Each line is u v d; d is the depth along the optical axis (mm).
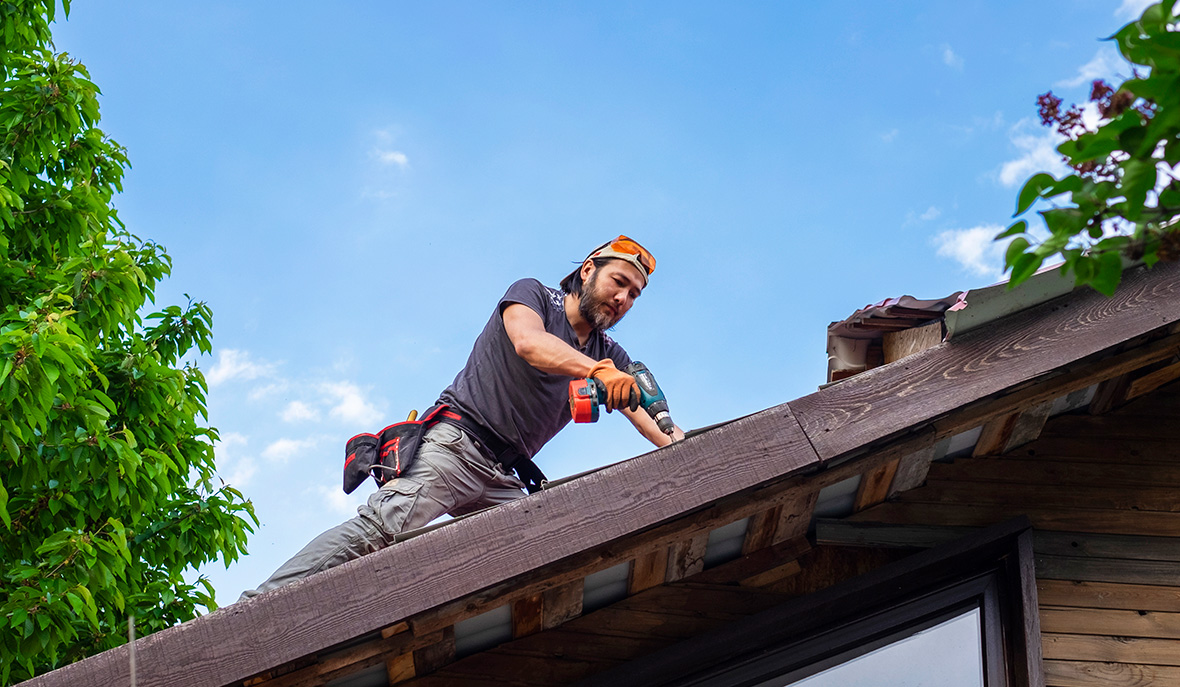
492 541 2836
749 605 3562
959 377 3172
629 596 3602
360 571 2771
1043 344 3230
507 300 3668
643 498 2920
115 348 6789
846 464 3289
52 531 5480
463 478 3572
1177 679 3416
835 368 4438
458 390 3705
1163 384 4020
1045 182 1555
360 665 3045
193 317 7094
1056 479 3818
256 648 2662
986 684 3490
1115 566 3635
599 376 3291
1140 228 1577
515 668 3443
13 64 6641
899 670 3539
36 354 4570
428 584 2770
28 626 4746
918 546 3662
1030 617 3447
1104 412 3986
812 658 3568
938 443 3637
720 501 3195
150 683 2602
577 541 2852
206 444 6645
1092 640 3488
